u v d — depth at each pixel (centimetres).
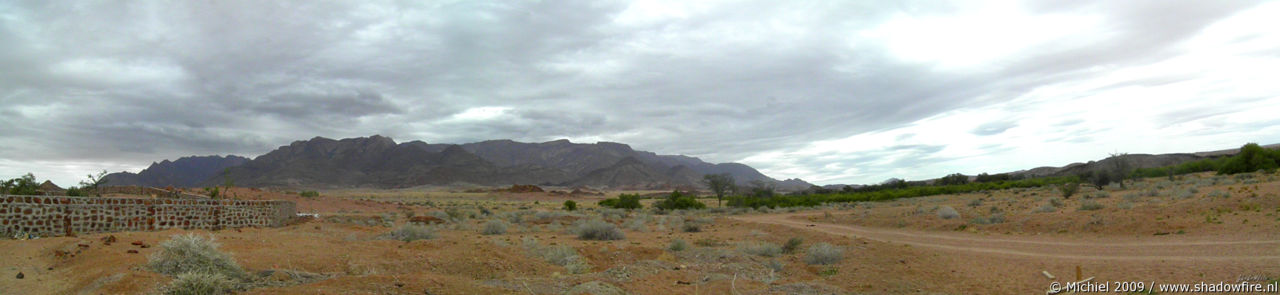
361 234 2392
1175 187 3859
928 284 1357
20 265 1167
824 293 1270
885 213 3600
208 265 1066
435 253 1523
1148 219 2173
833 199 7825
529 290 1145
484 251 1588
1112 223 2189
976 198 5644
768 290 1291
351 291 945
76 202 1908
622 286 1250
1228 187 3178
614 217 4194
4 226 1694
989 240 2228
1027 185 7544
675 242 2039
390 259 1431
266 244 1553
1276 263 1307
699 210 6191
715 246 2192
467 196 12862
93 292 896
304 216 3478
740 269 1555
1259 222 1905
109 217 2022
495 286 1170
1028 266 1542
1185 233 1936
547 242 2239
